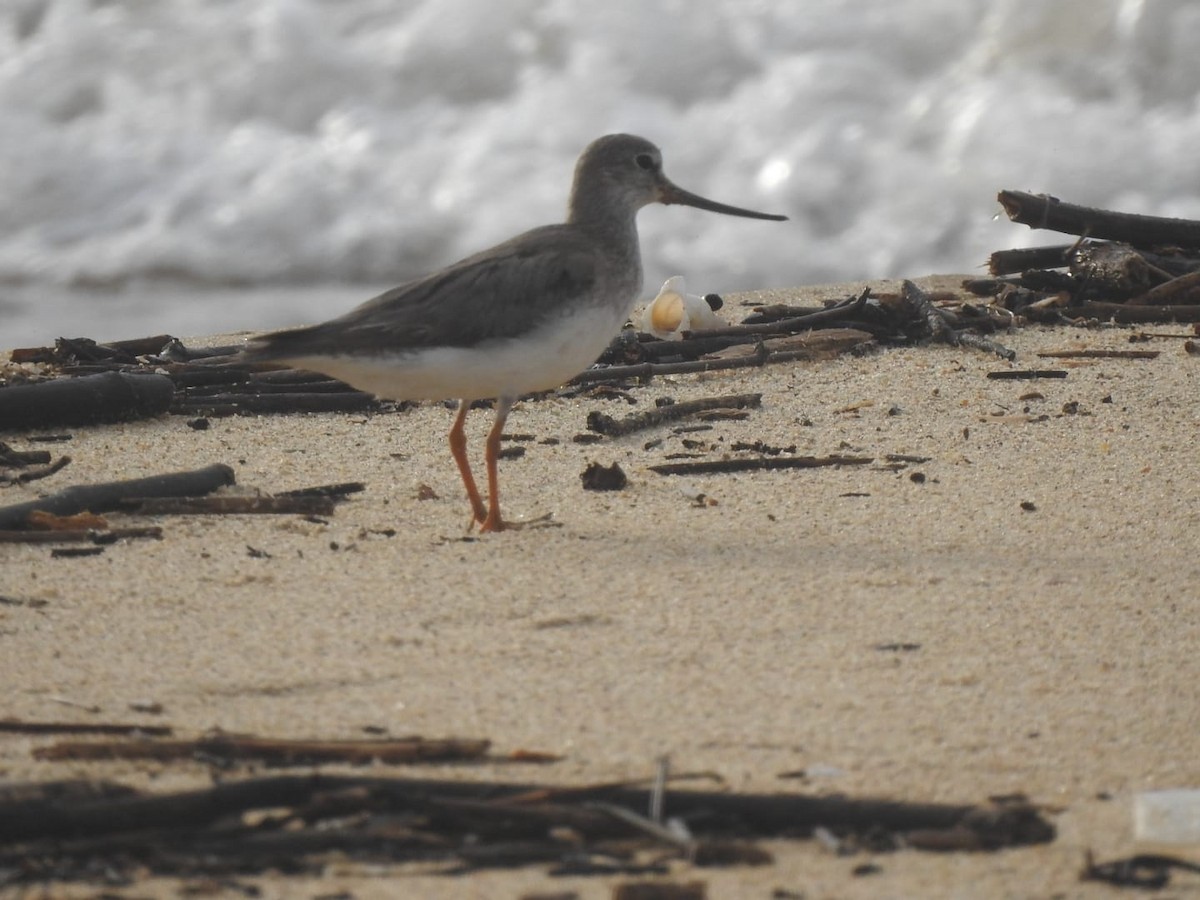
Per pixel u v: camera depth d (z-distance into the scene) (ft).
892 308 53.72
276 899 19.30
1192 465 39.65
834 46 91.45
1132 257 55.83
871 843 21.02
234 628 29.09
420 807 21.18
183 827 20.95
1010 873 20.16
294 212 86.28
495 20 94.99
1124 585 31.19
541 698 25.80
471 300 34.47
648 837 20.90
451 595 30.86
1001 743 24.03
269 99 93.91
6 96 94.89
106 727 24.16
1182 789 22.22
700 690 26.11
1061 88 87.40
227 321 73.31
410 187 87.71
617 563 32.76
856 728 24.56
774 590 31.01
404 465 40.88
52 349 51.03
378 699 25.77
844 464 40.34
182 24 98.12
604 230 38.40
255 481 39.27
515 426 44.39
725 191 85.56
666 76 92.02
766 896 19.49
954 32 90.68
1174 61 86.74
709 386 48.26
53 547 33.60
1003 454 40.98
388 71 94.43
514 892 19.53
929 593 30.78
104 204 88.38
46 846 20.31
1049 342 52.44
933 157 85.40
